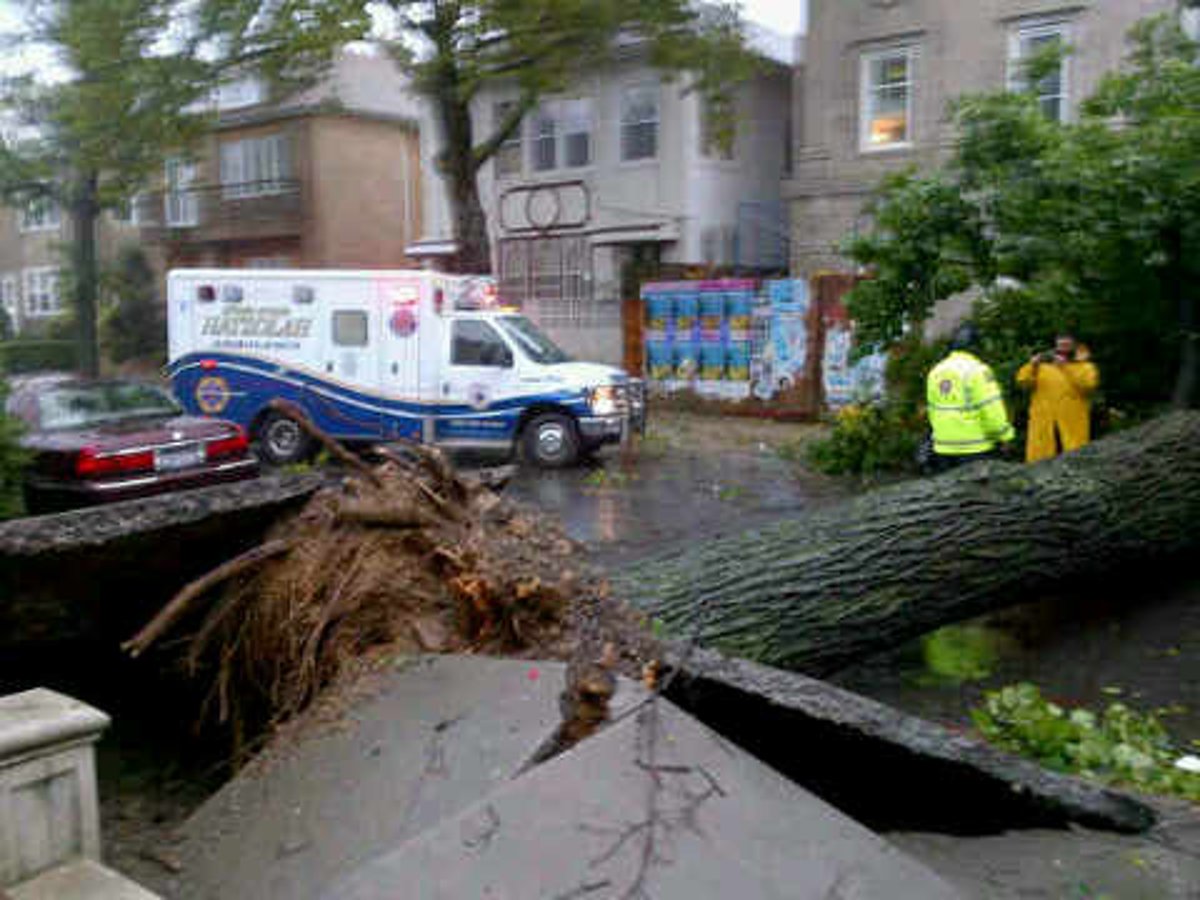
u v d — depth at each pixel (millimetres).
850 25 20125
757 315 18078
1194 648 5988
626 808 2645
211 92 19984
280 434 14273
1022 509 5863
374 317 13609
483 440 13547
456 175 19141
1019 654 6016
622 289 20891
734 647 4809
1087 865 3107
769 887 2482
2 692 4770
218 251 32000
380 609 3867
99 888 3033
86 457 8648
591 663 3406
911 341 12578
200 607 4578
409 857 2525
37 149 20250
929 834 3369
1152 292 9539
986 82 18797
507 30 17562
